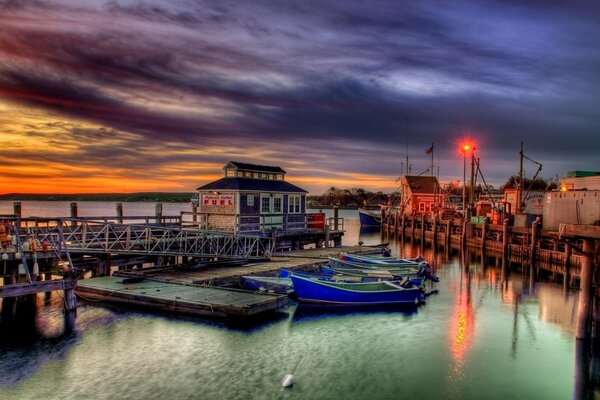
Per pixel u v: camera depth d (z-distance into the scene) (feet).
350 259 116.57
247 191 133.69
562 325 71.51
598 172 162.09
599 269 60.03
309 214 158.20
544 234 127.75
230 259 109.60
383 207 316.40
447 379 50.62
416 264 111.45
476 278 113.39
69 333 61.98
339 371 52.16
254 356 55.67
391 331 67.36
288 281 86.79
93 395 45.21
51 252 78.54
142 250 95.40
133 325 65.26
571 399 46.29
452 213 226.17
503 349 60.39
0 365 51.98
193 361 53.57
